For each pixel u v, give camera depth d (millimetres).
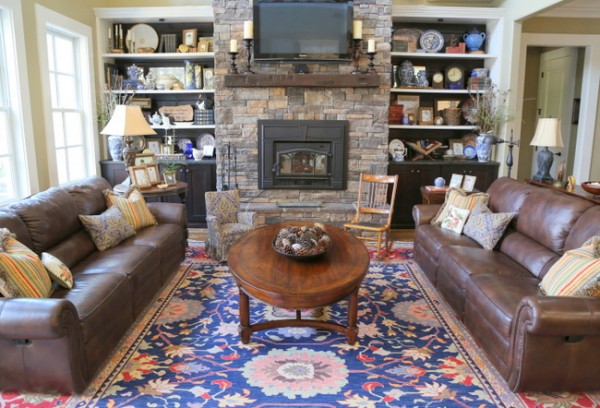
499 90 5527
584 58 6078
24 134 4070
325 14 4945
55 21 4559
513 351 2307
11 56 3922
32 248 2859
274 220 5363
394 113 5750
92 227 3357
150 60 5926
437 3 5809
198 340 2908
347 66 5195
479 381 2469
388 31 5141
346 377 2508
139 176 4426
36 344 2215
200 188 5637
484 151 5562
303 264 2840
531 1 4855
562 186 4008
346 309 3371
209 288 3752
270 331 3025
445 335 2990
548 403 2273
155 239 3637
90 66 5324
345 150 5344
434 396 2336
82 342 2314
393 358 2707
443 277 3463
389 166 5574
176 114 5898
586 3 5543
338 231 3602
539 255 3020
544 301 2152
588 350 2225
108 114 5516
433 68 5945
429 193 4812
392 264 4398
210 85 5742
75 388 2279
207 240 4883
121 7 5730
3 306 2137
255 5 4910
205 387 2406
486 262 3141
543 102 7324
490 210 3881
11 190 4074
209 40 5633
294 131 5273
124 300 2818
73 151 5211
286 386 2420
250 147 5348
